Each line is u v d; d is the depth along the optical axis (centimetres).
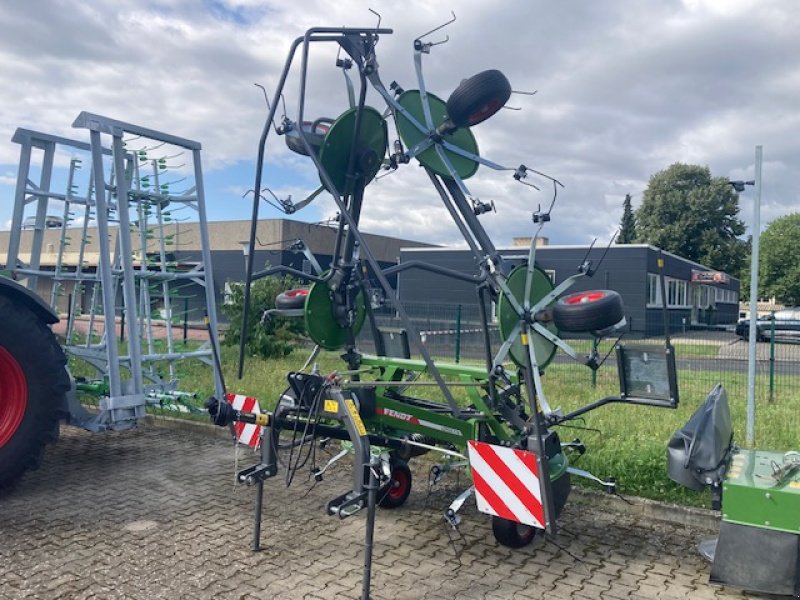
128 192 724
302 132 423
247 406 455
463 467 561
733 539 381
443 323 1641
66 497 547
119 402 609
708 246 5528
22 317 529
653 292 2564
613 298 437
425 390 806
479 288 468
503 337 452
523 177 464
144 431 776
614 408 844
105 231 616
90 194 748
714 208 5575
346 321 505
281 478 609
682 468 412
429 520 513
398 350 573
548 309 465
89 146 744
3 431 525
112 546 452
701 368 1338
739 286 4812
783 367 1349
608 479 546
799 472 403
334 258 499
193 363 1109
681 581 417
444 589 399
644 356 448
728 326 1623
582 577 421
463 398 778
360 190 492
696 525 512
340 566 428
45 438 541
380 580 409
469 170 489
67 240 903
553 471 457
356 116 458
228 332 1391
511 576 420
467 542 473
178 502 541
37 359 534
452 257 2752
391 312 782
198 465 645
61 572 411
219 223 2995
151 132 681
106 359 657
